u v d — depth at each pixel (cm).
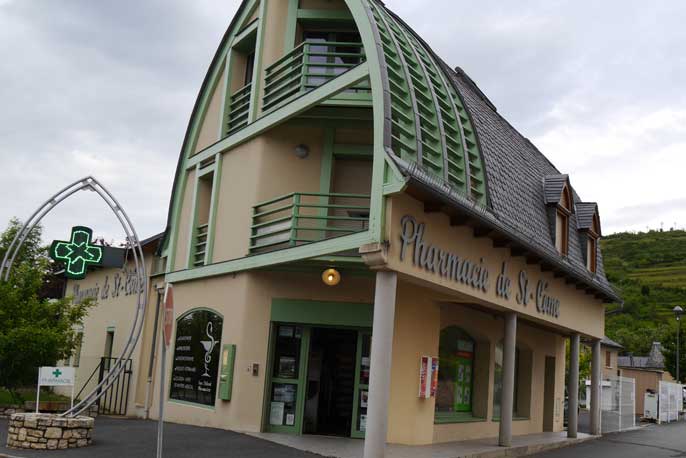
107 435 1251
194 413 1520
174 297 1747
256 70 1549
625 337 7719
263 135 1488
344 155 1470
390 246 1055
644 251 15750
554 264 1608
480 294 1337
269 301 1405
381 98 1110
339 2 1542
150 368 1839
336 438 1320
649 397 3047
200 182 1777
